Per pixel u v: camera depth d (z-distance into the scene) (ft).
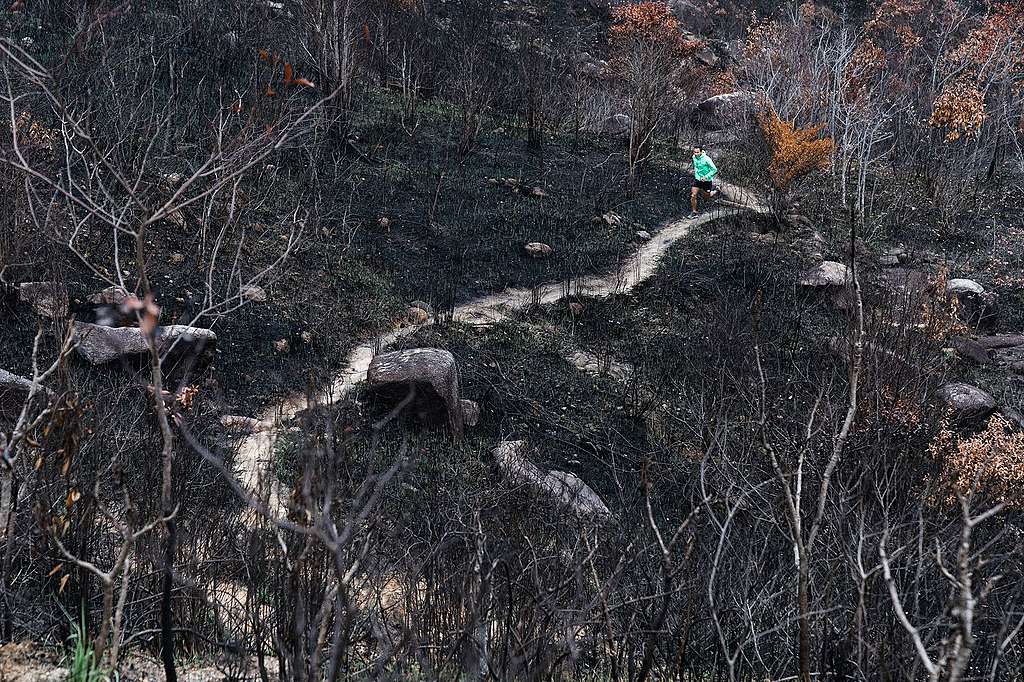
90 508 17.31
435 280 56.85
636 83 82.17
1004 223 79.66
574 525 26.22
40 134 42.32
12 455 14.61
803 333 54.03
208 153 53.47
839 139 86.33
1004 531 18.58
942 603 17.71
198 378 40.86
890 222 74.54
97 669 13.10
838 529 20.56
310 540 12.67
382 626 15.14
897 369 36.73
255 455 34.12
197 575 18.04
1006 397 52.11
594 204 70.85
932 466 31.65
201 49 69.51
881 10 114.11
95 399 29.04
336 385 44.52
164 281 46.21
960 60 97.66
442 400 41.22
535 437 44.11
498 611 16.51
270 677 14.84
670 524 33.76
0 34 59.93
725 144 90.99
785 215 72.59
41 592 15.92
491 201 68.33
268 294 48.88
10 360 37.11
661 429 44.45
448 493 31.99
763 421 17.54
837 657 16.28
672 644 17.26
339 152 67.51
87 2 63.93
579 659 16.12
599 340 54.08
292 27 77.05
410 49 86.79
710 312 55.42
